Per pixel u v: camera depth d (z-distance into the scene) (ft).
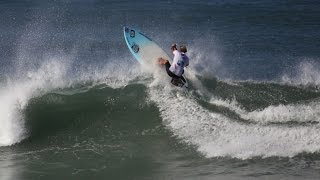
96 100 191.11
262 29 382.01
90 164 156.87
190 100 190.08
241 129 172.04
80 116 184.24
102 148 167.43
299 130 170.09
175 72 196.85
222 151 161.79
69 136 175.32
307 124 175.42
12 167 154.71
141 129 177.68
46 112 184.75
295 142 164.45
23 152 165.48
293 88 203.10
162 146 167.53
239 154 159.94
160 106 186.91
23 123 179.42
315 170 150.20
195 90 197.57
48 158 161.17
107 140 172.86
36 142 172.45
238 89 201.57
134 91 195.21
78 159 160.15
